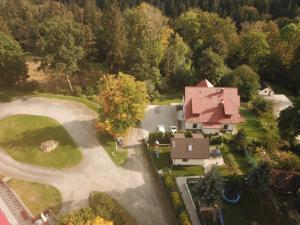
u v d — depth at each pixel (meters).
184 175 48.19
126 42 72.88
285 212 40.75
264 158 50.38
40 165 49.75
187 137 51.81
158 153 52.19
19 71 67.94
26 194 44.97
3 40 64.56
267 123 61.53
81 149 52.97
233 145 53.62
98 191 46.00
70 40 62.06
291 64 80.06
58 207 43.44
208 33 87.00
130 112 51.88
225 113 55.66
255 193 42.97
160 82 73.69
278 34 85.56
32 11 111.00
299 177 42.84
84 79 78.31
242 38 82.94
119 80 52.22
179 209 40.47
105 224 33.25
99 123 52.03
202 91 57.59
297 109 50.66
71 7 128.62
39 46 63.56
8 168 49.03
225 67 74.06
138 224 41.44
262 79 86.06
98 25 84.94
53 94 67.81
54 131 56.12
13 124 57.47
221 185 39.44
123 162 51.12
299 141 55.22
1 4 115.00
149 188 46.84
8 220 41.16
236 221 40.19
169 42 82.56
